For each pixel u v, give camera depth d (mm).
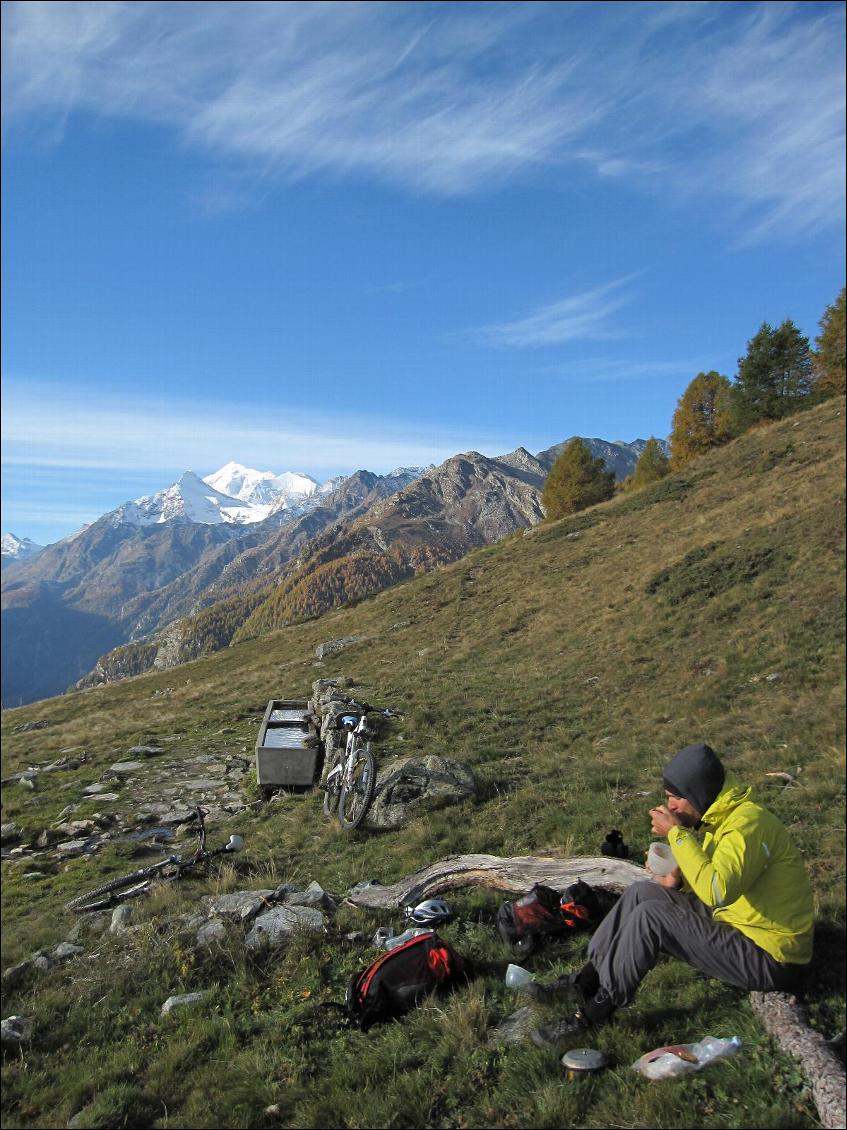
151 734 22594
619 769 10930
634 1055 3674
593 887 5684
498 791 10750
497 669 22312
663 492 41031
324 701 16797
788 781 8906
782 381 55656
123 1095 4477
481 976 4914
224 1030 5020
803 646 14984
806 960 3658
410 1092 3820
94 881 10375
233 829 11914
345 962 5590
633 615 22750
